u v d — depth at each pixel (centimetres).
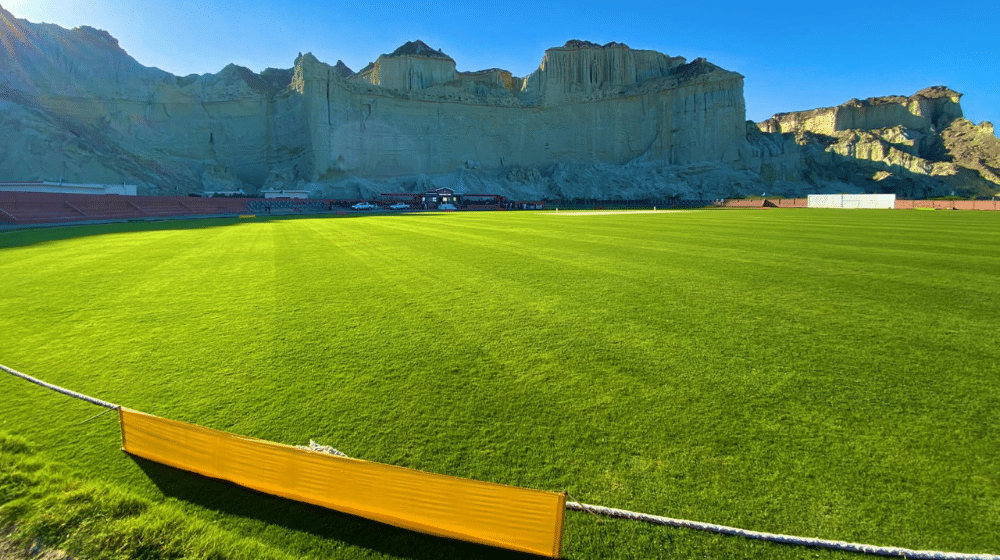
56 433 484
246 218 5503
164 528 347
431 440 454
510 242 2095
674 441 446
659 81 11875
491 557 327
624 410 506
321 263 1569
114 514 362
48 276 1384
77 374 634
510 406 520
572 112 12069
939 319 809
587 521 351
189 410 525
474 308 935
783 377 582
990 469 394
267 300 1039
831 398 524
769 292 1031
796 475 393
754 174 11425
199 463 412
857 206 7706
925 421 472
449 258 1622
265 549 331
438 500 337
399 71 12300
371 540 344
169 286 1212
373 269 1424
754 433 457
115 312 952
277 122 10219
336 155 9856
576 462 417
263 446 384
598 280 1189
